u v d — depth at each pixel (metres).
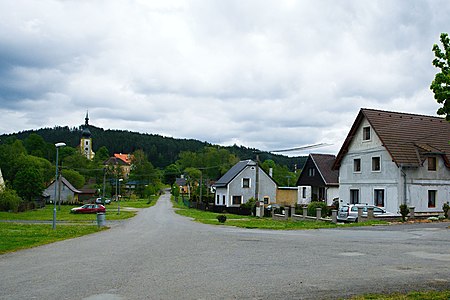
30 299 8.89
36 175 73.88
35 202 71.88
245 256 14.66
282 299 8.59
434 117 42.12
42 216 52.31
